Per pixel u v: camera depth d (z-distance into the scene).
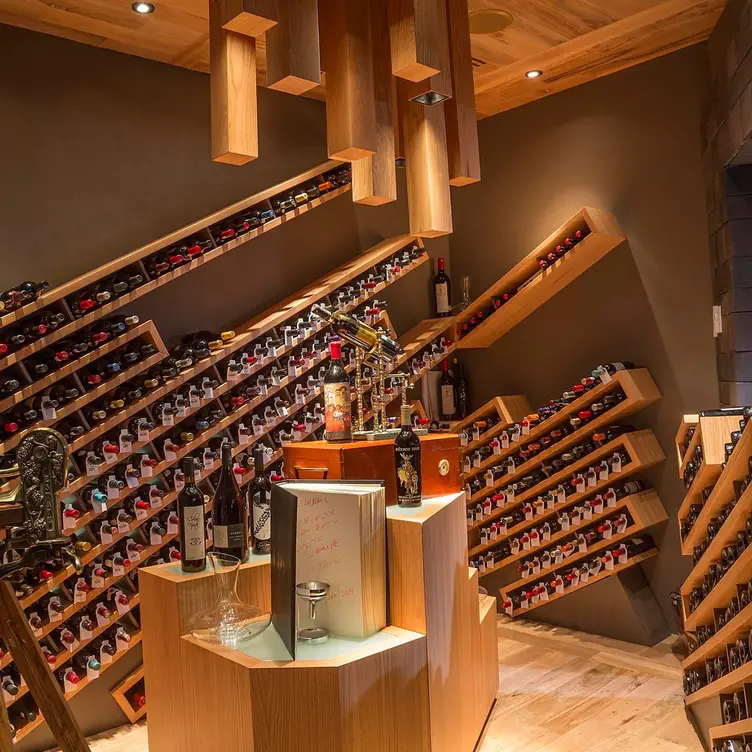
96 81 3.35
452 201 4.77
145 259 3.31
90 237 3.31
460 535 2.53
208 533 3.30
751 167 3.12
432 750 2.10
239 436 3.43
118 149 3.41
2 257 3.06
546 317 4.25
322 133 4.19
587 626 3.87
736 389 3.13
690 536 2.83
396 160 2.61
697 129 3.56
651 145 3.74
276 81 1.94
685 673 2.97
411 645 2.01
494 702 3.07
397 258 4.21
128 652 3.28
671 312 3.69
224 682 1.82
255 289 3.88
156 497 3.14
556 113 4.15
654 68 3.71
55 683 1.53
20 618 1.52
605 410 3.67
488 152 4.53
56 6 2.97
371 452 2.38
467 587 2.57
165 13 3.05
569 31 3.34
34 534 1.52
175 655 2.02
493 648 3.05
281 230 4.02
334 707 1.75
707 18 3.25
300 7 1.93
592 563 3.78
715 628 2.70
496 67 3.75
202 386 3.26
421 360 4.25
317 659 1.81
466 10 2.50
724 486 2.30
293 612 1.78
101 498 2.91
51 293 2.81
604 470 3.64
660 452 3.70
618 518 3.69
